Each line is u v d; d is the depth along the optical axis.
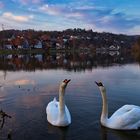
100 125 14.78
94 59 77.50
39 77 34.94
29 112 17.03
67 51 168.50
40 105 18.80
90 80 31.69
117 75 36.78
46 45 182.62
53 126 14.66
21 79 32.94
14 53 132.88
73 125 14.80
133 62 63.59
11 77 35.00
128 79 32.34
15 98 21.06
